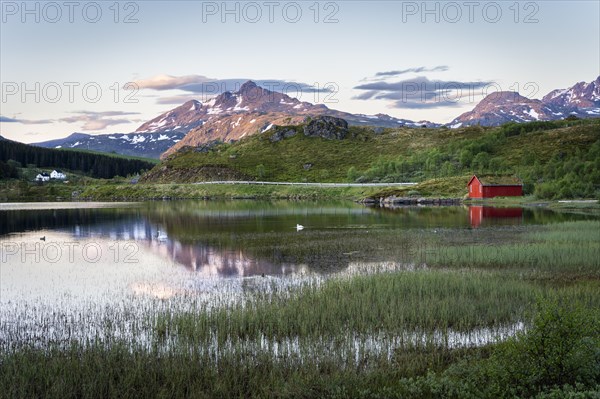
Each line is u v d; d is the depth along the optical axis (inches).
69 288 1438.2
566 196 4603.8
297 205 5344.5
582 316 638.5
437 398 609.6
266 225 3147.1
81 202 7037.4
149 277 1583.4
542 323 620.1
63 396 642.2
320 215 3838.6
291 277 1504.7
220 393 647.1
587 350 606.2
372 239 2316.7
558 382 601.3
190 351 794.8
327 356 761.6
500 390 597.3
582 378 595.8
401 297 1079.0
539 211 3718.0
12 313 1142.3
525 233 2294.5
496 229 2549.2
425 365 723.4
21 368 723.4
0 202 7165.4
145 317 1034.1
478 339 840.3
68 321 1056.2
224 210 4682.6
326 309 987.3
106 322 1022.4
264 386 662.5
